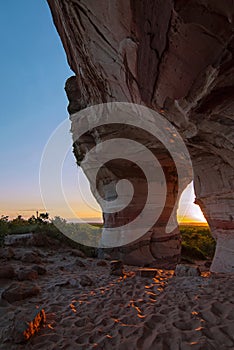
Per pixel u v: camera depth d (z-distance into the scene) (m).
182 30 2.57
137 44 3.32
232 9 2.14
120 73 4.61
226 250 8.39
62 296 4.71
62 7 4.52
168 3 2.41
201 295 4.49
